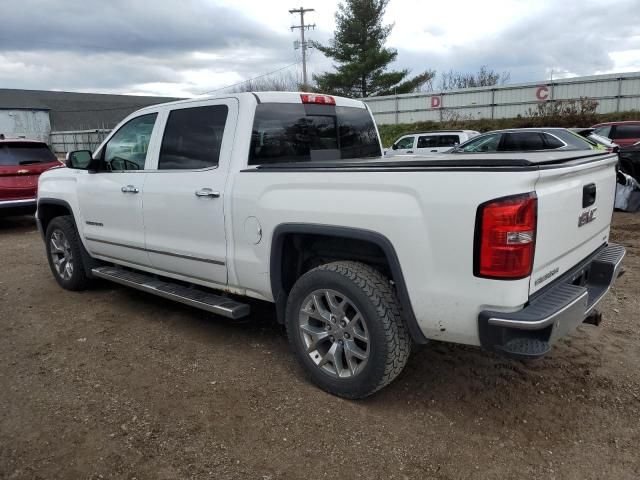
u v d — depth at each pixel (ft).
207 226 12.71
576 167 9.36
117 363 12.71
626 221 31.45
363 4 127.34
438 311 9.18
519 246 8.25
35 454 9.15
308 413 10.34
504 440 9.45
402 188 9.27
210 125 12.94
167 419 10.18
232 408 10.55
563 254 9.75
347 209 9.94
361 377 10.28
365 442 9.42
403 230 9.27
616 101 90.43
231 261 12.34
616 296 17.11
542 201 8.50
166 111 14.07
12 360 13.00
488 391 11.12
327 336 10.84
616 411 10.30
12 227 35.60
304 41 148.87
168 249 13.93
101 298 17.92
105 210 15.88
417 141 56.24
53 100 197.88
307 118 13.67
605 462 8.81
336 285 10.31
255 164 12.39
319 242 11.53
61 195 17.81
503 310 8.52
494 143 38.70
